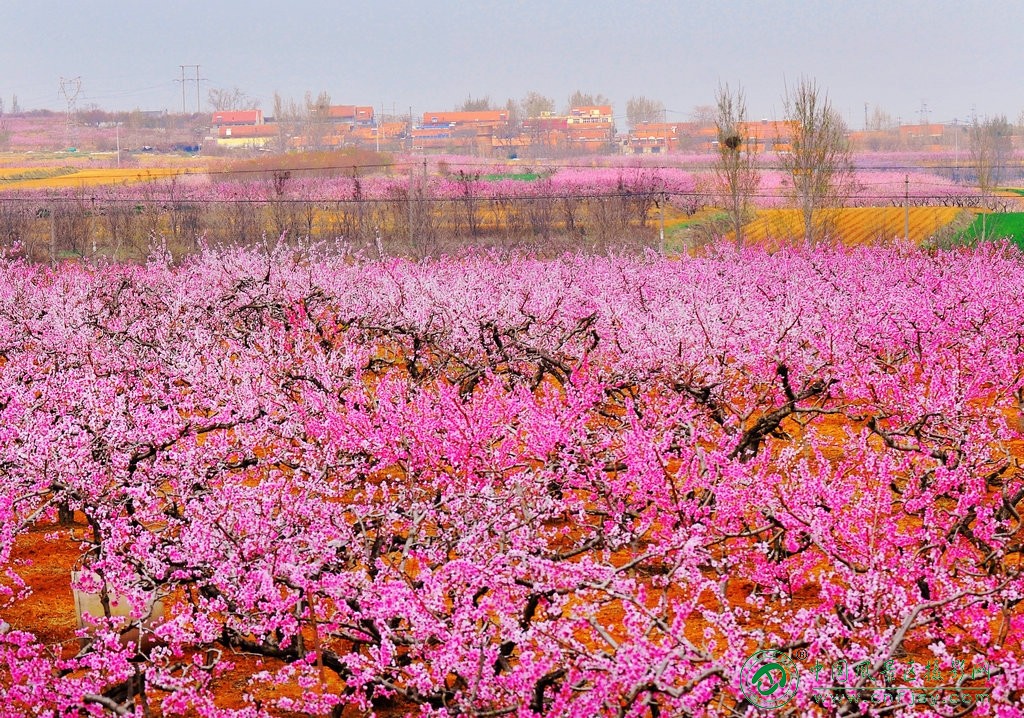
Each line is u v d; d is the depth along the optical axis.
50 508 25.27
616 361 37.56
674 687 12.95
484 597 16.73
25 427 25.83
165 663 18.36
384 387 29.52
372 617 16.39
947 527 20.16
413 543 19.52
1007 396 34.84
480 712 14.79
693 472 22.11
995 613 18.08
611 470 26.17
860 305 45.28
